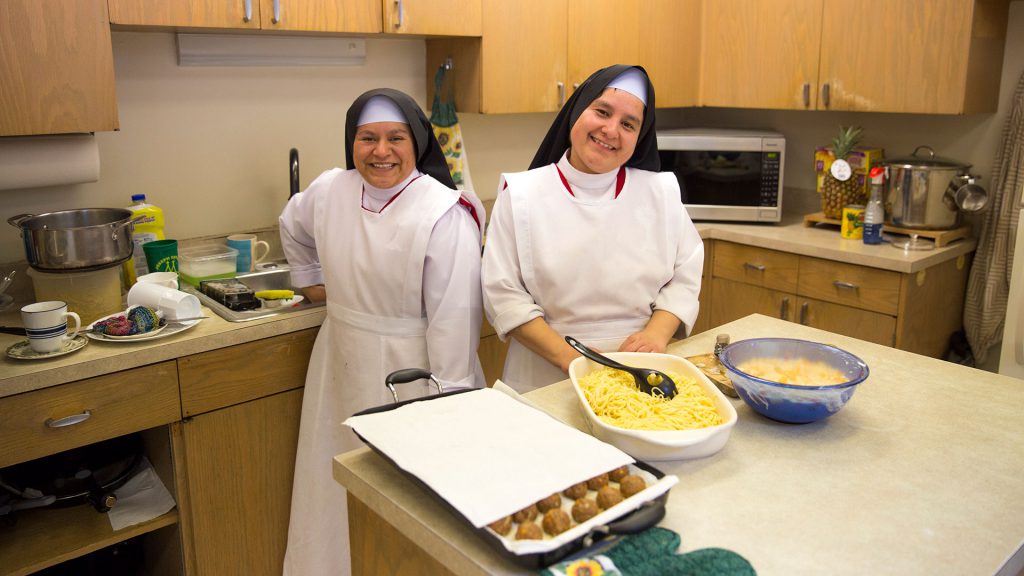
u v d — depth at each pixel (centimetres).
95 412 170
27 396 160
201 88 236
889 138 310
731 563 91
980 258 280
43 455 165
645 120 168
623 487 102
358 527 121
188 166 238
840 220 295
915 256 255
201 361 184
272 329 195
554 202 170
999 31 267
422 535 101
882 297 259
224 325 191
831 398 123
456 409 120
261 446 201
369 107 176
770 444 124
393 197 184
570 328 175
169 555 203
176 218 239
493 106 262
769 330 179
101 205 225
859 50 275
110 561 211
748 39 304
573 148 168
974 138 286
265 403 199
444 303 181
